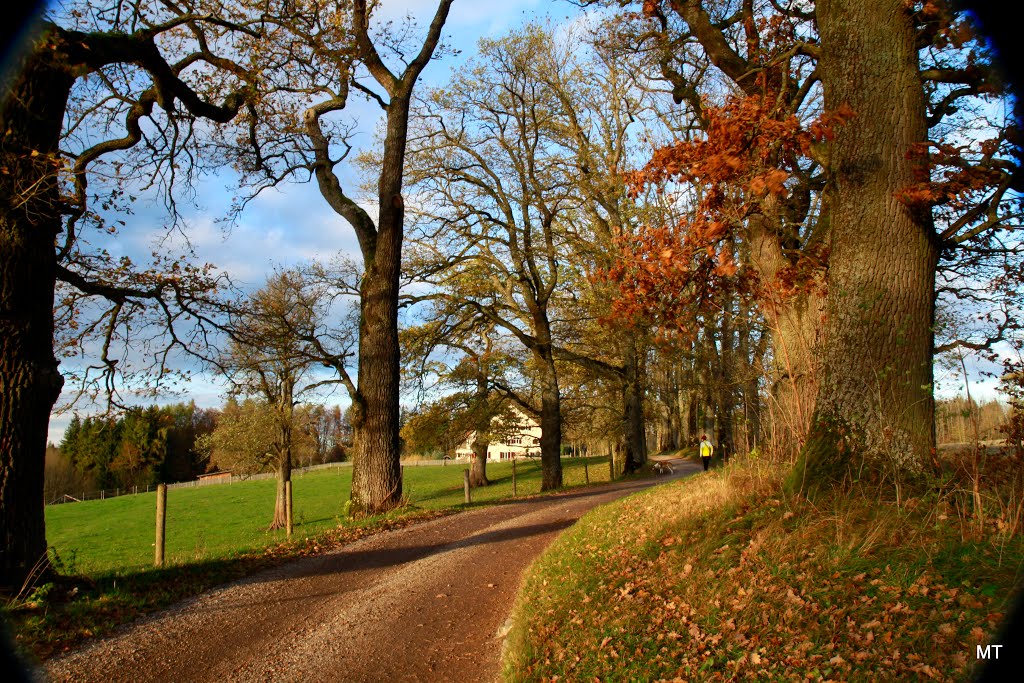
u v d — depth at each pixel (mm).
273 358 17984
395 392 16375
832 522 6191
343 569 9727
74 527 35438
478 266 24516
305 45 13500
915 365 7117
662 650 5219
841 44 7891
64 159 8352
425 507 16469
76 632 6613
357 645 6602
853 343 7332
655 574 6910
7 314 7633
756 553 6238
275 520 27453
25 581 7355
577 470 42688
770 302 8742
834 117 6457
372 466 15883
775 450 8641
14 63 7676
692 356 23859
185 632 6879
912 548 5410
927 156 7316
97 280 10359
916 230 7328
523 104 23625
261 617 7453
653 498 11680
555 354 27250
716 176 6621
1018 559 4805
